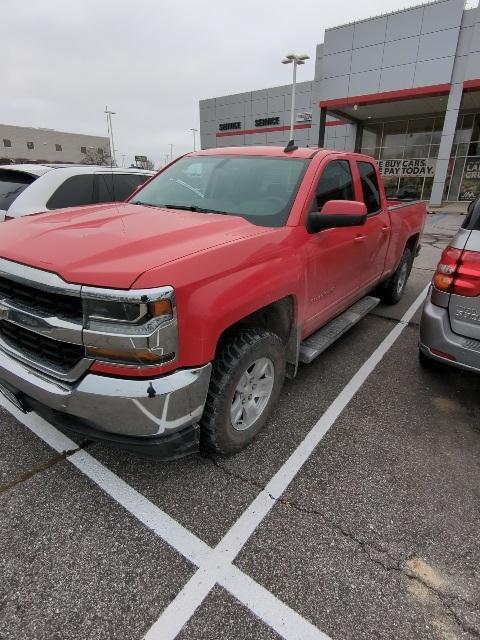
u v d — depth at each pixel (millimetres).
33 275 2002
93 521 2213
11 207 4895
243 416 2678
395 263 5301
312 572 1967
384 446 2846
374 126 25859
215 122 34000
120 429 2004
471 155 23062
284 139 31047
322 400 3385
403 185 25672
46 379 2109
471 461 2725
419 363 4008
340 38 20234
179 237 2324
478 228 2951
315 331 3613
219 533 2160
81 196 5438
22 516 2230
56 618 1748
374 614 1790
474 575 1968
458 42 17844
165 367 1936
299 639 1688
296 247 2797
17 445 2756
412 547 2104
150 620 1748
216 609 1796
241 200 3135
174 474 2547
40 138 85750
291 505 2346
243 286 2279
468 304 2879
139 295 1793
